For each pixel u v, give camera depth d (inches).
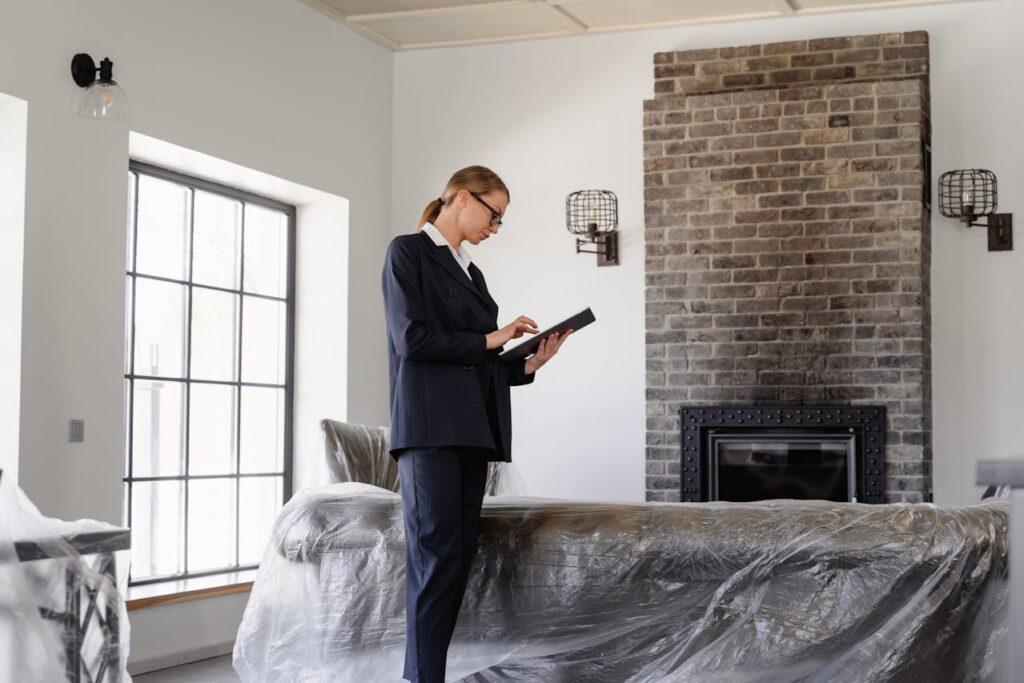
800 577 100.7
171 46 183.2
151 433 192.9
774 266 215.5
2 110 157.5
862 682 97.6
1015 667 51.8
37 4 157.9
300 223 232.2
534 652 109.7
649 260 222.5
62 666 92.8
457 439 110.5
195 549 201.9
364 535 118.4
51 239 158.7
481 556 113.1
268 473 221.8
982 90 213.8
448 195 120.6
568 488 232.1
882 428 207.5
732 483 215.8
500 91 241.9
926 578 97.8
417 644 108.3
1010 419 209.2
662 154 222.7
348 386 227.3
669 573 105.2
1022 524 51.9
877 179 210.7
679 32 231.0
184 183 202.1
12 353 153.5
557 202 237.0
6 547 92.2
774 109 216.7
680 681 103.0
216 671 170.9
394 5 220.5
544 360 120.4
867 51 214.7
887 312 209.2
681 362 219.6
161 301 196.4
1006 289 210.5
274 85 207.9
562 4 219.0
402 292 112.1
